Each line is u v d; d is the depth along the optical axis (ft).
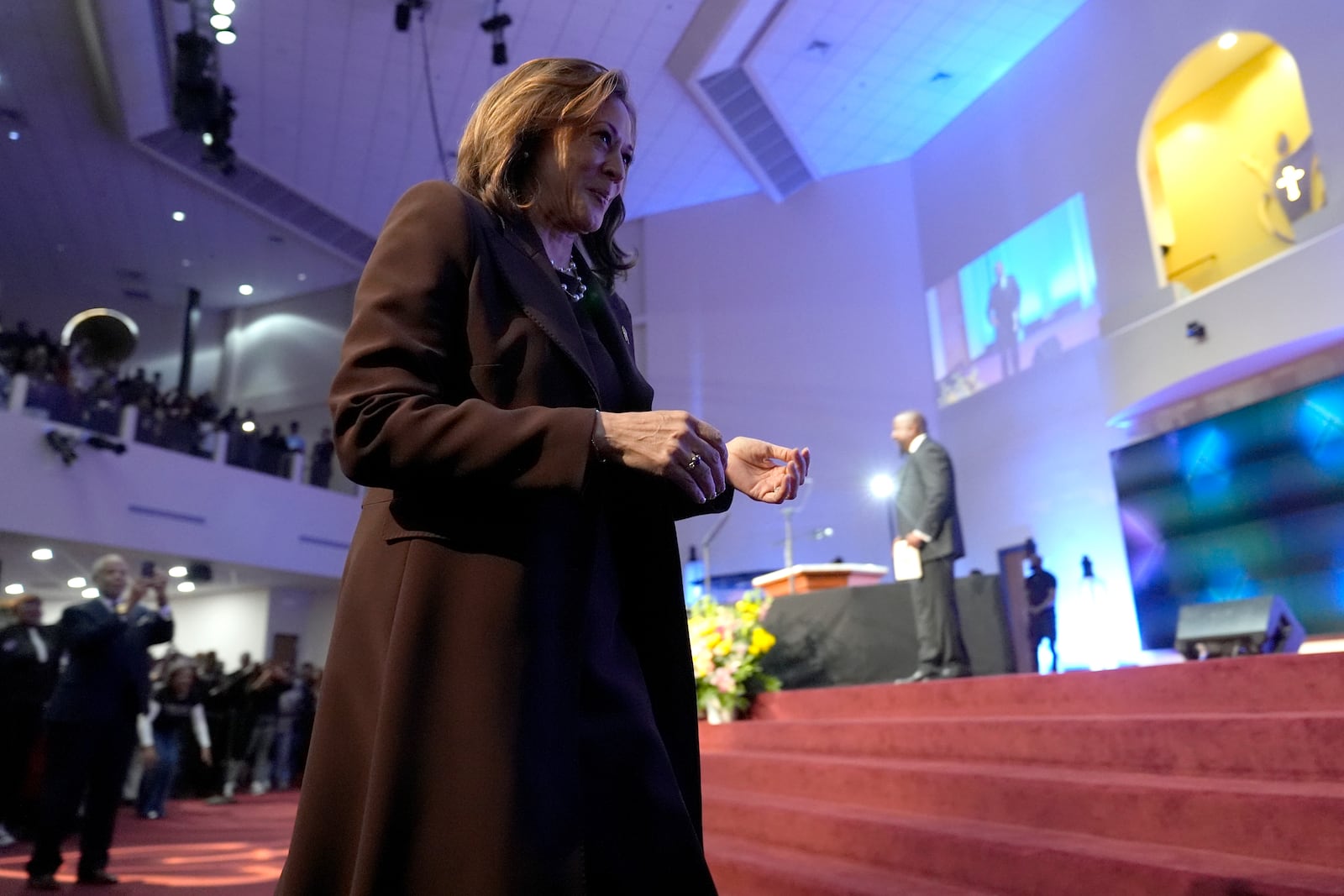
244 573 43.39
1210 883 6.81
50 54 39.42
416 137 44.42
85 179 48.06
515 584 2.63
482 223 3.05
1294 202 32.91
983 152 43.06
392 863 2.37
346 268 57.41
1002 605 19.97
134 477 36.76
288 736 35.17
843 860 10.85
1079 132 38.45
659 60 39.91
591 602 2.95
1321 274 27.12
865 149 47.16
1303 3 30.48
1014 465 39.65
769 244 49.03
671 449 2.61
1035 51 40.70
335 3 36.01
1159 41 35.29
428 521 2.70
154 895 11.93
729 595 44.55
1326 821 7.08
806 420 46.19
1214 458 31.53
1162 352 31.99
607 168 3.39
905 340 45.57
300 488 43.73
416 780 2.44
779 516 45.03
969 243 43.42
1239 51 34.37
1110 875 7.61
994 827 9.71
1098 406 36.32
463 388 2.86
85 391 35.73
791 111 43.39
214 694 31.37
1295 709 9.68
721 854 11.78
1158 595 32.89
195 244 54.54
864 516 44.27
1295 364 29.53
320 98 41.68
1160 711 11.02
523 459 2.54
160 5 36.91
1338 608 27.50
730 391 47.44
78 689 13.21
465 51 38.65
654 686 3.19
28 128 44.06
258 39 38.06
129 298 60.85
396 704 2.49
